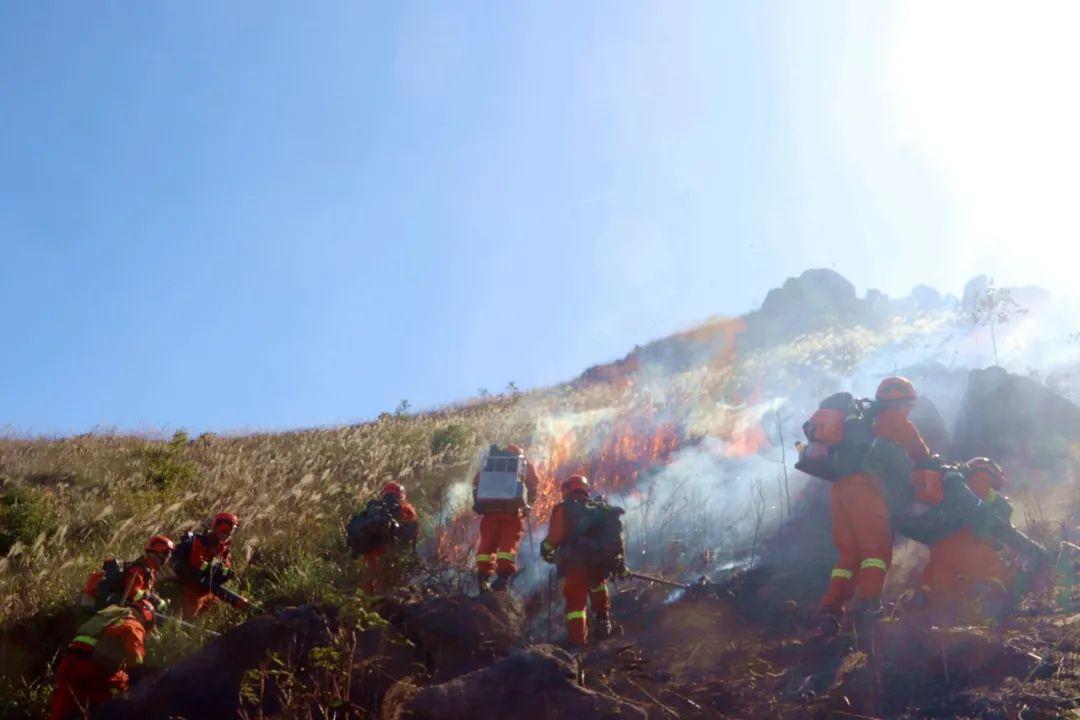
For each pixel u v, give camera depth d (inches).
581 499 308.5
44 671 346.6
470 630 274.2
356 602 243.8
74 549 447.8
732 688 237.0
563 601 346.9
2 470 631.8
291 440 797.2
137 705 248.4
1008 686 213.6
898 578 309.6
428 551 408.5
